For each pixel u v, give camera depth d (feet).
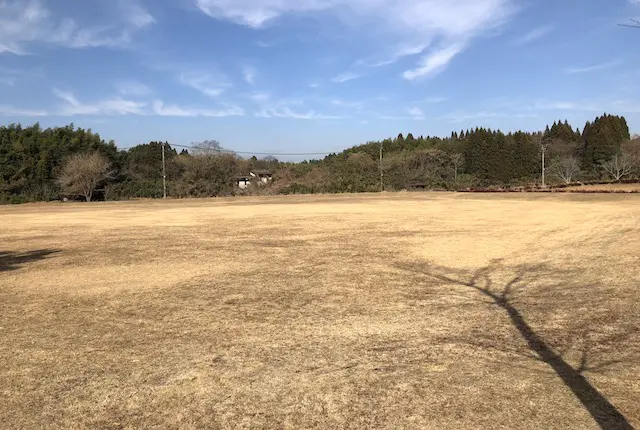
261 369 13.85
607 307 19.52
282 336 16.90
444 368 13.66
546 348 15.24
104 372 13.79
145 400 11.96
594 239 38.06
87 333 17.48
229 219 65.21
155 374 13.60
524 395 11.76
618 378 12.71
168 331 17.61
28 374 13.69
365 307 20.61
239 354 15.14
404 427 10.36
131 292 23.90
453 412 10.96
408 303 21.22
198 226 56.24
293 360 14.56
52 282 26.37
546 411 10.92
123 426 10.71
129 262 32.24
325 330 17.52
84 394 12.34
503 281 25.21
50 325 18.53
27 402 11.92
